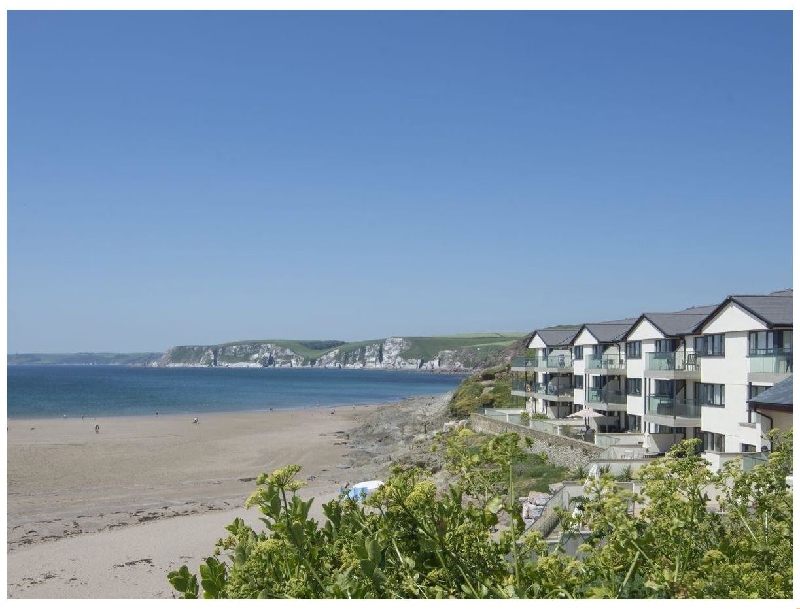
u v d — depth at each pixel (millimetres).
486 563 6590
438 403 111125
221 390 169750
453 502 6648
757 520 8039
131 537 33406
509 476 6805
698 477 7531
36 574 27922
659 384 40938
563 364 58656
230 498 43156
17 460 57281
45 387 159375
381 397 163375
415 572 6391
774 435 10320
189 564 28859
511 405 72625
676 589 6336
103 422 88625
